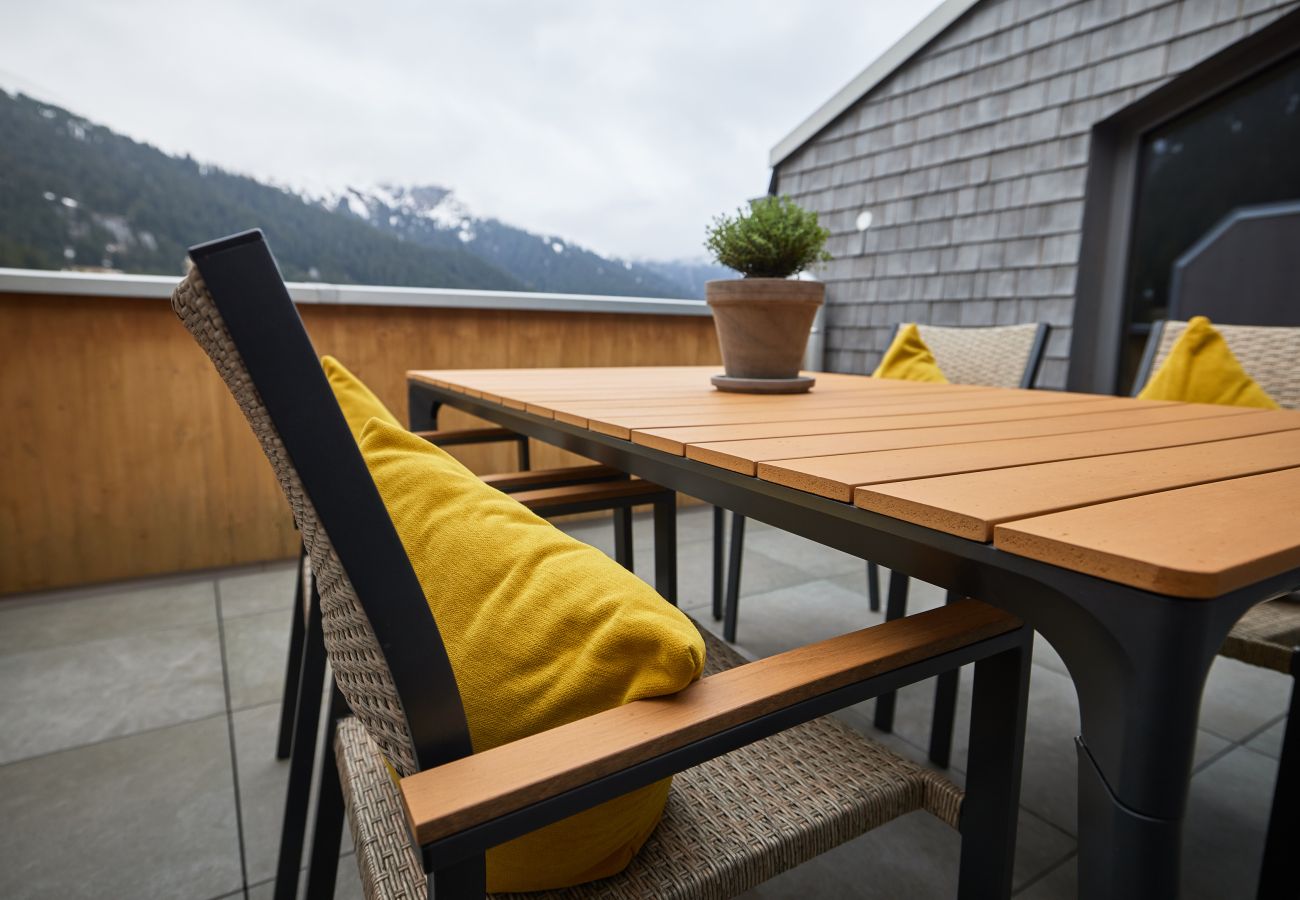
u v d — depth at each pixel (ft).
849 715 5.59
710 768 2.32
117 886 3.78
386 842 2.03
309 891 2.72
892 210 13.23
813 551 9.95
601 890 1.85
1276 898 3.20
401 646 1.50
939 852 4.14
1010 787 2.09
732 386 4.93
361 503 1.45
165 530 8.48
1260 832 4.17
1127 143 10.60
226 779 4.71
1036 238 11.19
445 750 1.56
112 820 4.30
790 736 2.50
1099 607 1.41
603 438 3.44
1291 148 9.46
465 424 10.48
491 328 10.22
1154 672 1.33
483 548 1.91
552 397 4.50
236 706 5.65
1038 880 3.83
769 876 1.98
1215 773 4.75
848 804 2.15
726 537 10.64
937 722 4.85
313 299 8.77
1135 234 10.96
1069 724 5.37
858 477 2.09
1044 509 1.72
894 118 13.05
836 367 14.55
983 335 7.55
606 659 1.71
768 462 2.33
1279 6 8.57
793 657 1.85
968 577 1.76
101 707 5.62
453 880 1.37
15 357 7.58
